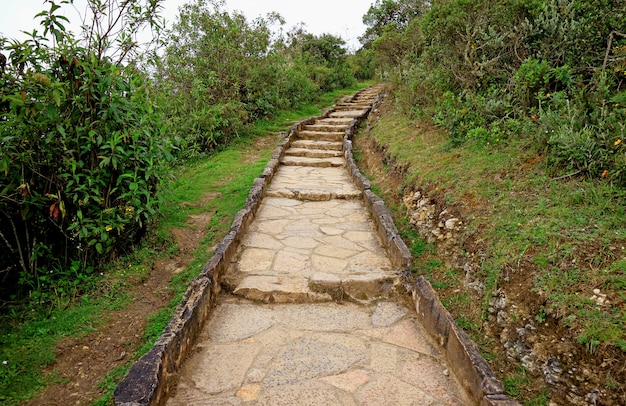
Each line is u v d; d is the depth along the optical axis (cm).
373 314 319
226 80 1016
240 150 928
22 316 318
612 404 198
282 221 505
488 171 421
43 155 349
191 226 506
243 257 402
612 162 334
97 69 361
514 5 536
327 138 964
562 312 239
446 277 349
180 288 359
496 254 308
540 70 450
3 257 358
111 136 372
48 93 329
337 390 235
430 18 664
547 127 392
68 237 369
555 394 219
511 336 260
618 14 445
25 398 238
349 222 505
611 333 216
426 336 290
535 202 342
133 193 385
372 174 680
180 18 1004
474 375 224
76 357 276
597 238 278
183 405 224
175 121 844
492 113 509
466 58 569
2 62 330
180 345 254
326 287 340
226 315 317
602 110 369
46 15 344
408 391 235
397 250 375
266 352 271
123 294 353
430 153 541
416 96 741
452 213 400
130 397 198
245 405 224
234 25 1032
